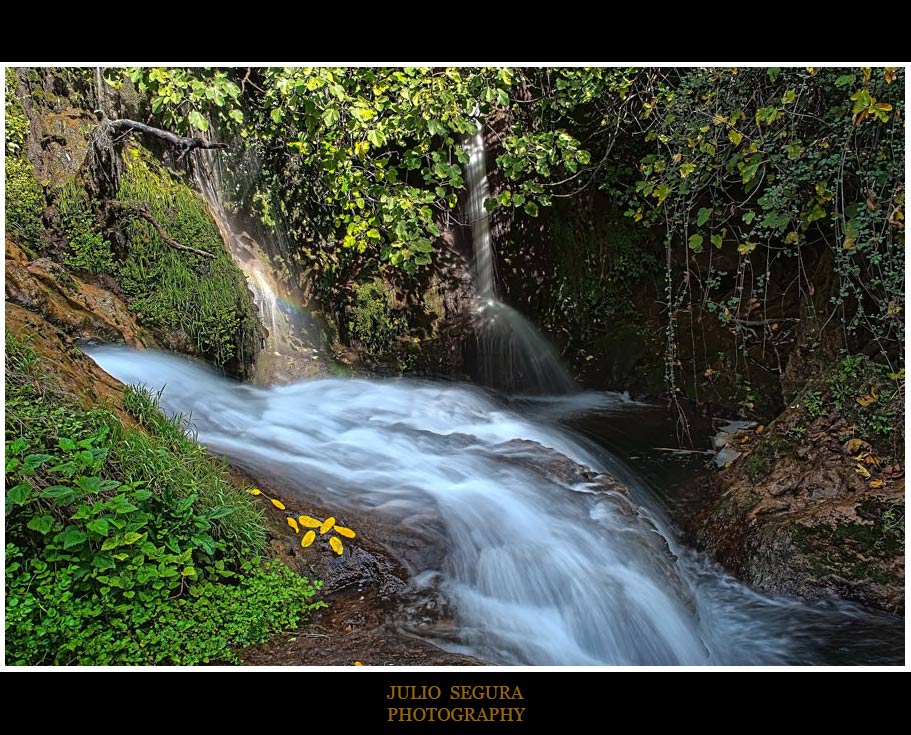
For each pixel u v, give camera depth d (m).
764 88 5.62
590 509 4.65
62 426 3.45
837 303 5.69
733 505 5.19
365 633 3.35
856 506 4.61
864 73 4.59
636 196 7.91
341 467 4.87
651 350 8.15
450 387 8.16
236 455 4.56
